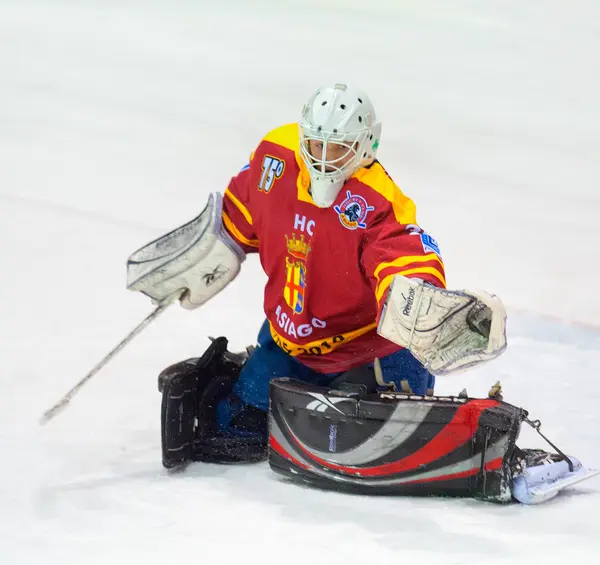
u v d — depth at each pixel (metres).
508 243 25.86
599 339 19.27
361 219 12.32
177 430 12.74
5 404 15.01
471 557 9.69
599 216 28.80
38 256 23.33
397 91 43.00
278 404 12.34
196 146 35.41
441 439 11.52
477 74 45.69
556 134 37.69
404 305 11.16
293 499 11.59
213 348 13.36
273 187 13.12
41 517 10.77
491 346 10.72
